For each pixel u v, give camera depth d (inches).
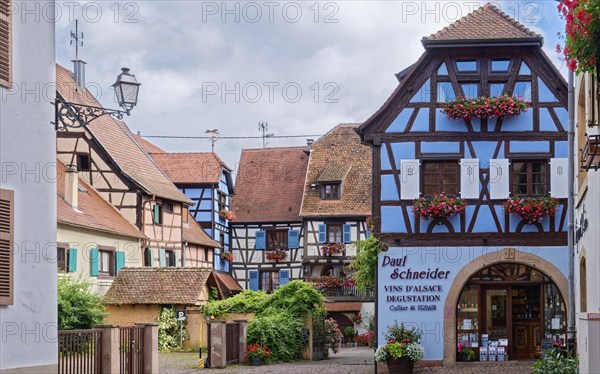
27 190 491.2
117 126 1654.8
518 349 923.4
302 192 2112.5
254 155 2233.0
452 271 915.4
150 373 757.3
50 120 514.9
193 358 1161.4
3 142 473.4
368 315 1867.6
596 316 419.5
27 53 495.5
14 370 474.3
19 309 480.7
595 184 586.9
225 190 2060.8
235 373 941.8
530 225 912.3
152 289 1312.7
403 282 918.4
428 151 926.4
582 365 446.6
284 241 2071.9
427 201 913.5
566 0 432.1
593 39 429.4
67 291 933.2
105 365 680.4
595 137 458.9
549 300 917.8
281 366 1051.3
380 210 927.0
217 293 1375.5
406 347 874.8
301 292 1187.3
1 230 467.2
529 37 909.8
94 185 1515.7
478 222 916.6
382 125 933.2
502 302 924.0
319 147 2101.4
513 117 920.9
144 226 1521.9
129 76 593.6
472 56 930.1
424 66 932.6
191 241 1732.3
